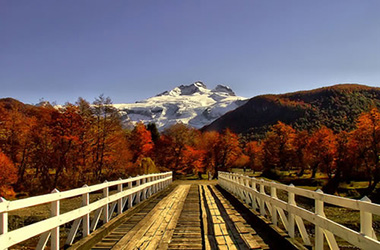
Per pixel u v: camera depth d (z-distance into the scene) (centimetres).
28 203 468
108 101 4019
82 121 3784
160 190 2178
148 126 8625
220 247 678
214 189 2397
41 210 2067
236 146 6800
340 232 436
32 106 4334
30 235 468
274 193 840
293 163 6794
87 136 3903
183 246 703
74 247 613
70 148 3831
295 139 6488
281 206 742
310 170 7594
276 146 6925
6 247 411
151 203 1481
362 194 4022
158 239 757
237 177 1609
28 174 4072
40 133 3881
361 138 4222
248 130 16888
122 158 4103
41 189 3769
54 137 3753
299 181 5134
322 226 500
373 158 4244
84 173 3919
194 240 759
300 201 3002
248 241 727
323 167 5438
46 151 3841
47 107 3934
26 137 3881
